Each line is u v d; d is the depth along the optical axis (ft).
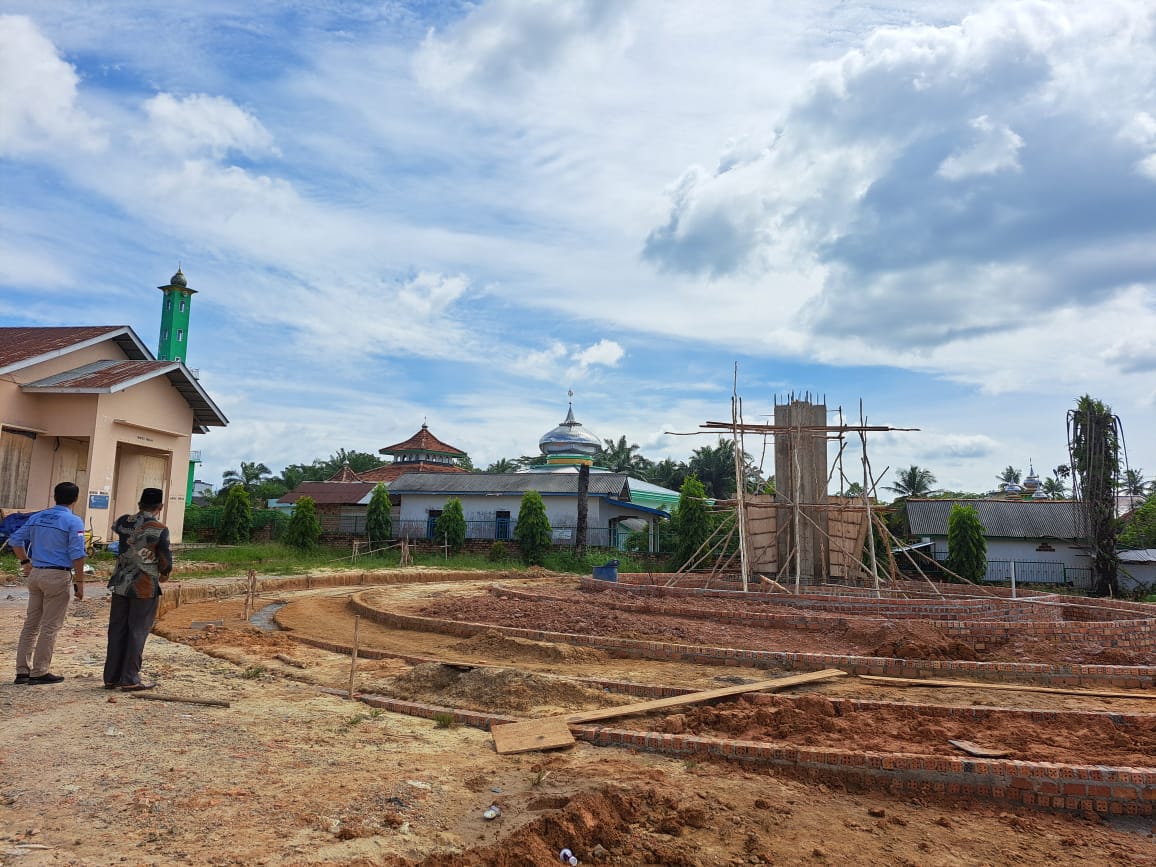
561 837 15.01
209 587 58.03
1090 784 18.58
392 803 16.35
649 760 20.67
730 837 15.83
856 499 67.97
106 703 22.62
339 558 93.71
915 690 30.27
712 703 26.63
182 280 154.92
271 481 224.53
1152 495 130.93
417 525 122.52
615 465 204.23
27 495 72.18
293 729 21.80
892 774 19.52
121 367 80.84
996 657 38.52
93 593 48.85
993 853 16.02
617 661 35.35
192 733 20.44
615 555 104.63
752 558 69.36
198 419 93.20
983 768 19.17
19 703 22.08
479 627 40.78
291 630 41.81
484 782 18.25
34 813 14.61
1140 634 40.70
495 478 129.29
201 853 13.39
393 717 24.29
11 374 71.10
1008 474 228.84
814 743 21.68
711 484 184.65
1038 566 115.65
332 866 13.15
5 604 42.27
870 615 46.55
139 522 25.22
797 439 65.57
